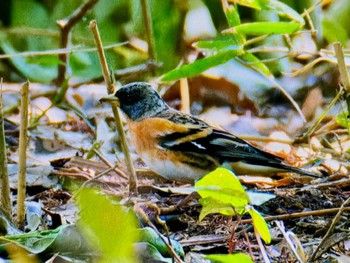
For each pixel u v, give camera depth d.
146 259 6.46
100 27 15.03
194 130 9.70
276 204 8.94
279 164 9.53
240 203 6.14
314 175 9.44
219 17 15.43
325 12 15.29
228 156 9.62
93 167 10.42
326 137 12.80
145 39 15.14
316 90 14.37
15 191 9.28
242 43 9.92
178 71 9.88
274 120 13.96
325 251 7.15
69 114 13.64
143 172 10.41
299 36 15.16
